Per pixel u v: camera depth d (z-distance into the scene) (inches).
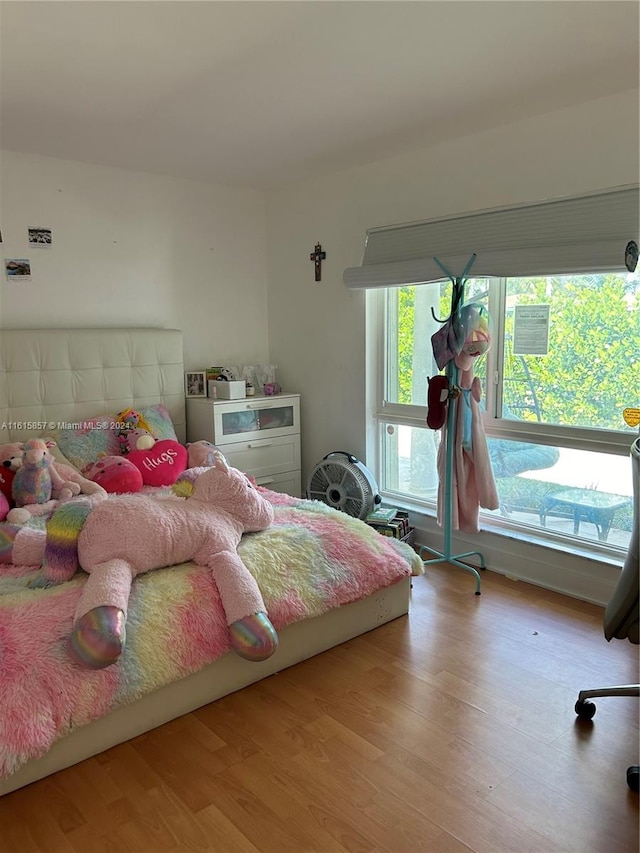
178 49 82.0
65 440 129.2
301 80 92.4
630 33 78.4
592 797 66.2
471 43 80.9
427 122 110.3
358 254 142.9
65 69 88.0
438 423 117.9
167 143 122.6
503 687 86.4
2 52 82.5
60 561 82.0
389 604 105.0
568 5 71.3
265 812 64.7
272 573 89.5
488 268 112.0
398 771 70.4
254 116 107.4
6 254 128.0
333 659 94.5
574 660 93.1
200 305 158.4
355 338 146.3
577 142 102.7
